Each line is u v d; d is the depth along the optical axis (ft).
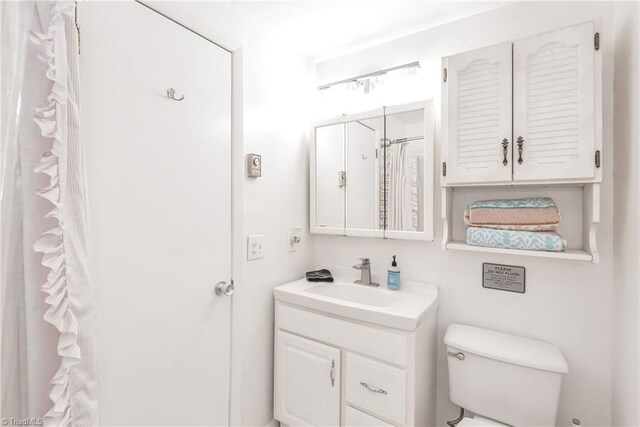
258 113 4.98
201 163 4.18
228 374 4.66
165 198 3.73
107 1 3.13
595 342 3.96
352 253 5.97
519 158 3.81
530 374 3.73
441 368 4.97
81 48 2.91
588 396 4.00
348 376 4.40
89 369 2.61
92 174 3.02
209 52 4.27
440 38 5.04
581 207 4.05
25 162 2.41
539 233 3.84
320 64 6.30
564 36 3.58
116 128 3.22
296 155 5.92
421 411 4.21
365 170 5.52
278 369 5.12
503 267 4.53
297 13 4.76
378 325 4.15
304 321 4.84
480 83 4.06
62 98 2.44
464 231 4.81
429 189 4.85
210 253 4.34
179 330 3.92
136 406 3.45
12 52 2.30
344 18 4.88
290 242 5.75
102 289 3.12
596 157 3.45
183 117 3.93
